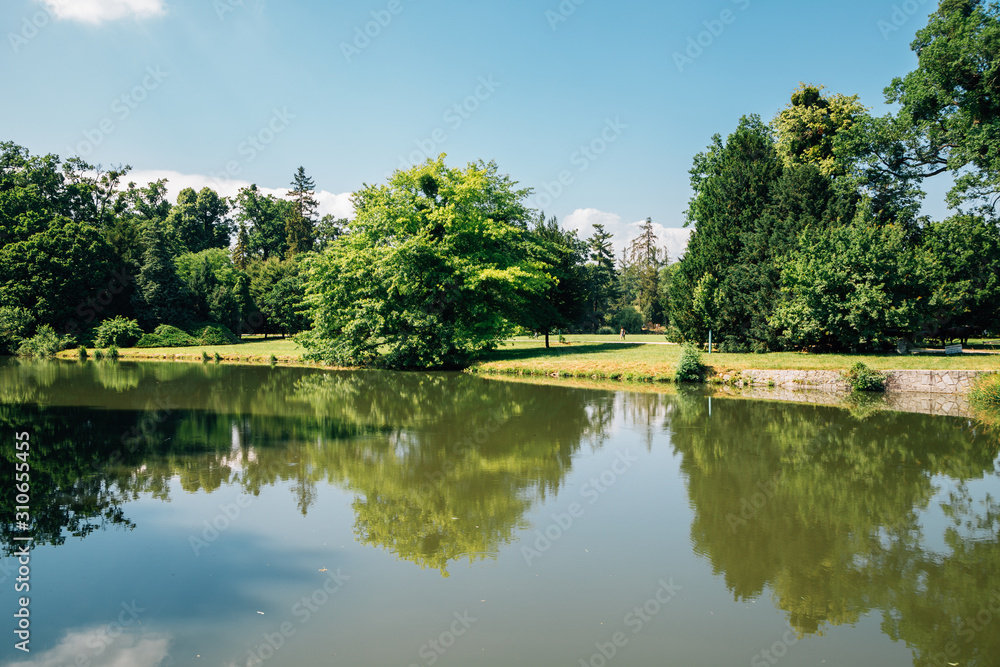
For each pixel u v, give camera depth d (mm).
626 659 4750
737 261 27219
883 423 14000
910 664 4738
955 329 29344
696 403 17094
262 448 11727
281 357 32969
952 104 24859
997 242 25516
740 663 4723
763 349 25625
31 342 37281
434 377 24625
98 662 4637
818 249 22578
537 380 22969
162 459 10828
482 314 29359
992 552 6902
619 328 69562
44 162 48156
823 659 4793
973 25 22891
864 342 23031
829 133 31516
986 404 16125
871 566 6547
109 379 24031
